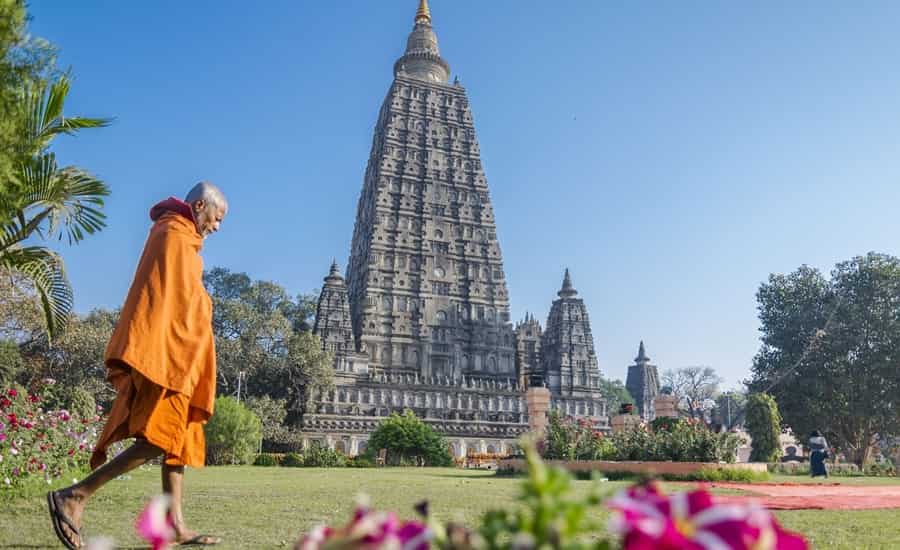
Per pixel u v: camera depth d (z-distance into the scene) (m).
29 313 42.66
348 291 104.12
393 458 56.69
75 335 62.16
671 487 19.61
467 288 101.12
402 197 100.69
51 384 19.45
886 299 71.94
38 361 60.22
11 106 12.78
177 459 7.43
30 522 9.34
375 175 103.06
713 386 112.88
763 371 77.12
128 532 8.50
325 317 90.50
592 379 102.38
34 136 13.48
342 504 12.32
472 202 105.31
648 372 167.00
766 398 51.19
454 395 90.19
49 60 12.96
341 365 88.38
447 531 2.80
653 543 2.36
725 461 26.02
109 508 11.22
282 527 9.16
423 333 95.88
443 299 99.06
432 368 95.44
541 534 2.53
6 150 12.86
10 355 48.81
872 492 20.08
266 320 81.38
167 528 2.62
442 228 102.12
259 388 83.06
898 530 9.99
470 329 99.69
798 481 26.91
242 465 45.38
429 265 99.38
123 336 6.93
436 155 105.00
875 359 69.94
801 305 76.81
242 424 47.56
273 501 12.80
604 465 24.72
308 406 81.38
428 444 57.44
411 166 102.88
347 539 2.62
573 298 106.75
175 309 7.31
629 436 28.41
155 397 6.99
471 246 103.00
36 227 15.12
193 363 7.25
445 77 115.12
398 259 98.31
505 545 2.70
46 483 15.70
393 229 98.94
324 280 92.69
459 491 16.08
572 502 2.55
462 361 98.00
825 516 11.86
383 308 95.69
